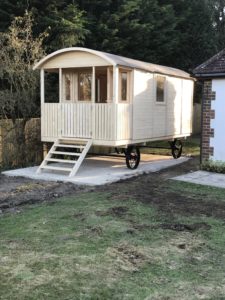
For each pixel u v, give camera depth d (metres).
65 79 13.54
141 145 13.73
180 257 5.52
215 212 7.71
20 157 13.72
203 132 12.18
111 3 20.52
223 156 11.88
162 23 22.19
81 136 12.24
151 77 13.37
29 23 14.51
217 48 26.67
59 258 5.41
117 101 11.66
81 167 12.99
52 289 4.57
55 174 11.70
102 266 5.18
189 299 4.38
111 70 12.55
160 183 10.45
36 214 7.57
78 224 6.88
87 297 4.39
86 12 19.02
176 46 23.02
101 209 7.81
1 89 14.72
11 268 5.11
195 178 10.93
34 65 13.07
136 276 4.92
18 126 13.57
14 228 6.73
